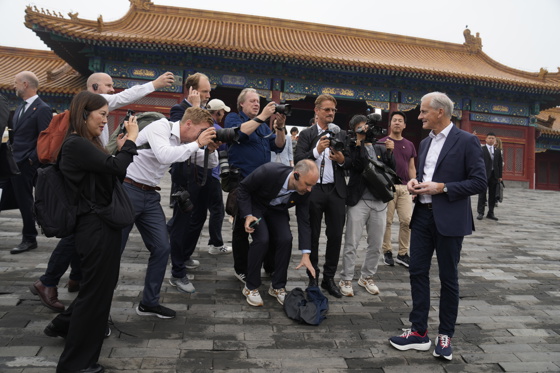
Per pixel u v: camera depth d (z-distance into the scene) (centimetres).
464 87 2120
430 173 352
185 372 284
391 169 462
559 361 325
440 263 333
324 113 446
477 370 308
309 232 414
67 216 259
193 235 473
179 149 331
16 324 333
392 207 560
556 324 398
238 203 399
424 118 351
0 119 395
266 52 1759
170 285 444
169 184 1241
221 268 510
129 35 1681
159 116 378
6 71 1955
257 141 452
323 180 435
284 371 292
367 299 440
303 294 402
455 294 325
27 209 509
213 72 1903
